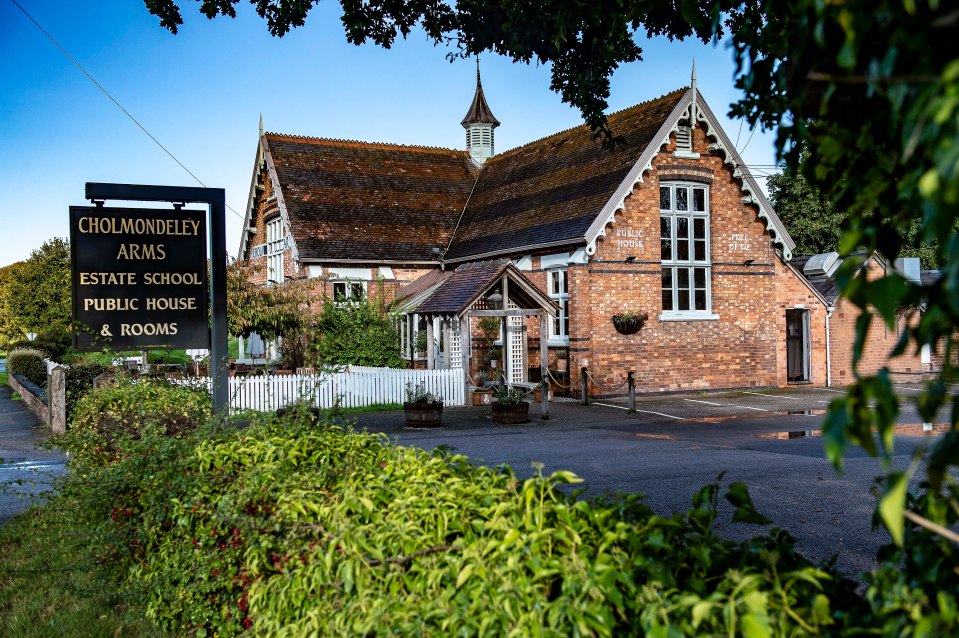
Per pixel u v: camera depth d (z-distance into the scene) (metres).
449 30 8.86
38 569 6.97
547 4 7.33
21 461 14.16
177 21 8.94
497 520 3.02
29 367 33.38
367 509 3.74
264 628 4.20
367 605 3.21
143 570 6.38
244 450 5.53
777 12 2.48
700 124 25.42
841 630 2.29
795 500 9.79
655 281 24.73
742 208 26.16
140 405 8.97
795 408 21.25
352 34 8.95
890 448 1.63
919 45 1.67
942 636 1.78
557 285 25.19
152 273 10.27
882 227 2.28
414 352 26.61
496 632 2.67
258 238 35.50
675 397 24.27
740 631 2.26
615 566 2.65
